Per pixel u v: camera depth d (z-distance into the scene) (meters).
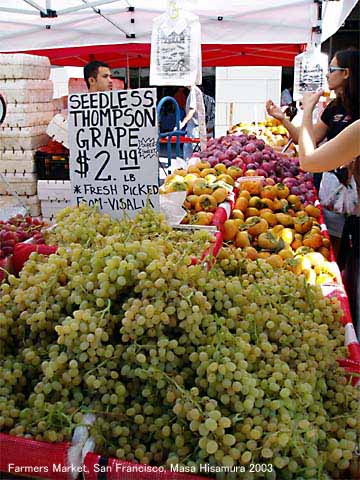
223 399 1.15
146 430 1.21
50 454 1.15
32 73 5.20
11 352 1.45
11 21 5.53
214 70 10.82
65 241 1.88
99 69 5.11
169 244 1.63
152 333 1.28
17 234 2.14
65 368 1.26
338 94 3.82
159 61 4.32
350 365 1.57
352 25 5.77
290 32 5.60
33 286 1.48
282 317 1.45
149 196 2.09
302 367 1.33
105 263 1.38
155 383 1.24
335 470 1.22
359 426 1.28
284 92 8.91
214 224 2.46
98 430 1.19
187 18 4.23
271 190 3.05
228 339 1.28
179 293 1.31
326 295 2.16
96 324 1.26
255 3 5.29
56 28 5.72
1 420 1.20
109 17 5.57
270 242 2.58
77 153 2.24
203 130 5.77
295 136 4.55
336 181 3.78
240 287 1.48
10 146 5.14
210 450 1.07
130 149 2.17
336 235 3.81
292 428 1.12
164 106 9.05
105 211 2.25
